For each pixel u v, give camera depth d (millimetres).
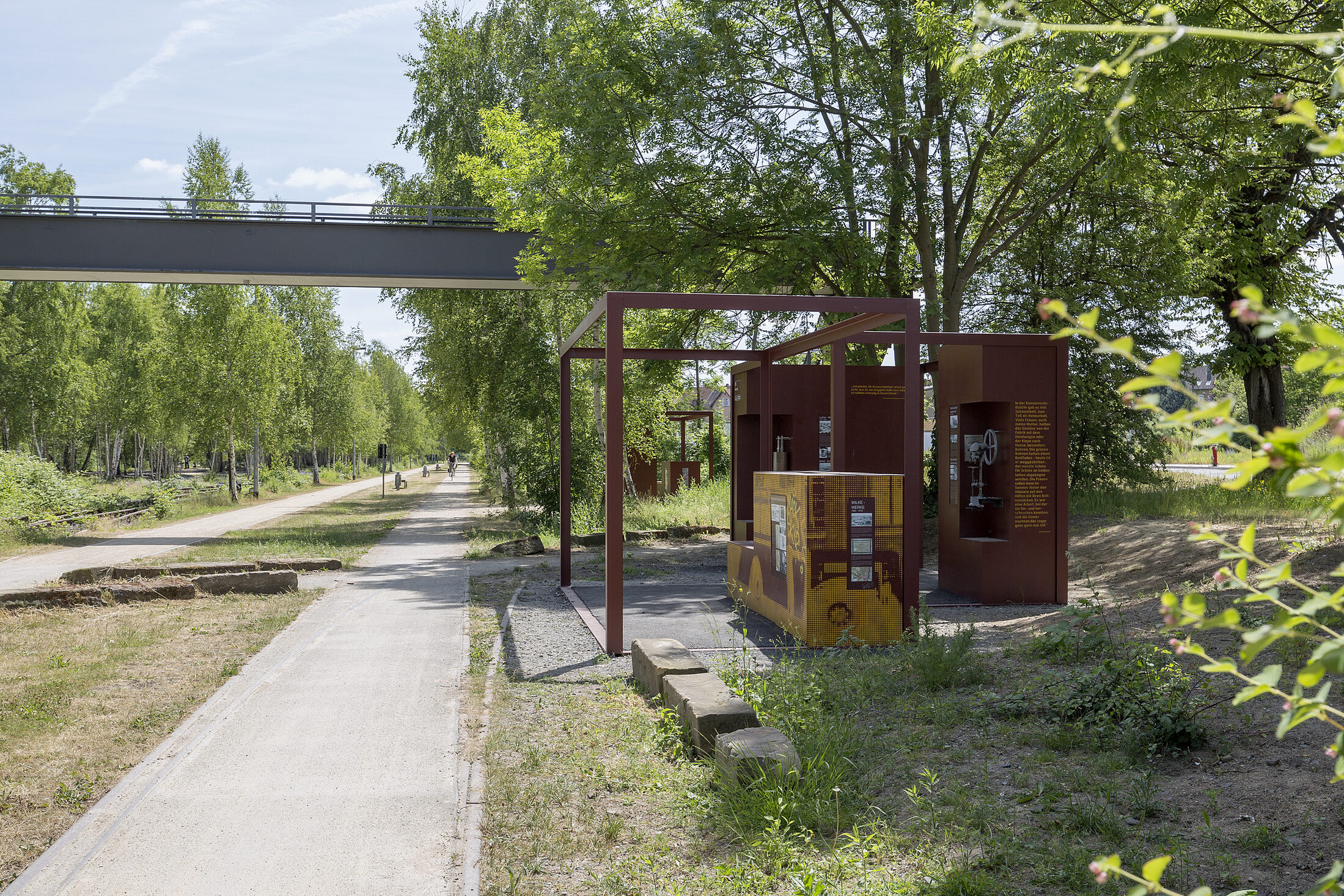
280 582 13656
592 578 14977
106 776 5695
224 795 5309
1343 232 16312
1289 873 3809
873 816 4738
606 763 5758
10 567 17375
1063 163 17672
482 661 8844
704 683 6676
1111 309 20141
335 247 24562
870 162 17312
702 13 17672
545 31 29234
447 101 31078
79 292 48844
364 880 4203
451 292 31953
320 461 110438
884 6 17391
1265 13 8516
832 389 13164
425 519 31969
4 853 4578
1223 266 18078
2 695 7555
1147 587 11344
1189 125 10625
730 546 12969
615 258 18766
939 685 7305
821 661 8406
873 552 9477
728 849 4449
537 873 4242
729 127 17828
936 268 20484
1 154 43094
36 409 46781
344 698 7496
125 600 12492
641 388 22953
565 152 18844
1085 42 8633
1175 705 5625
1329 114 7344
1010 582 11867
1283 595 8227
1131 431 21469
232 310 43219
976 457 12594
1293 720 1200
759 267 18172
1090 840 4277
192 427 47094
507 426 29188
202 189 43531
